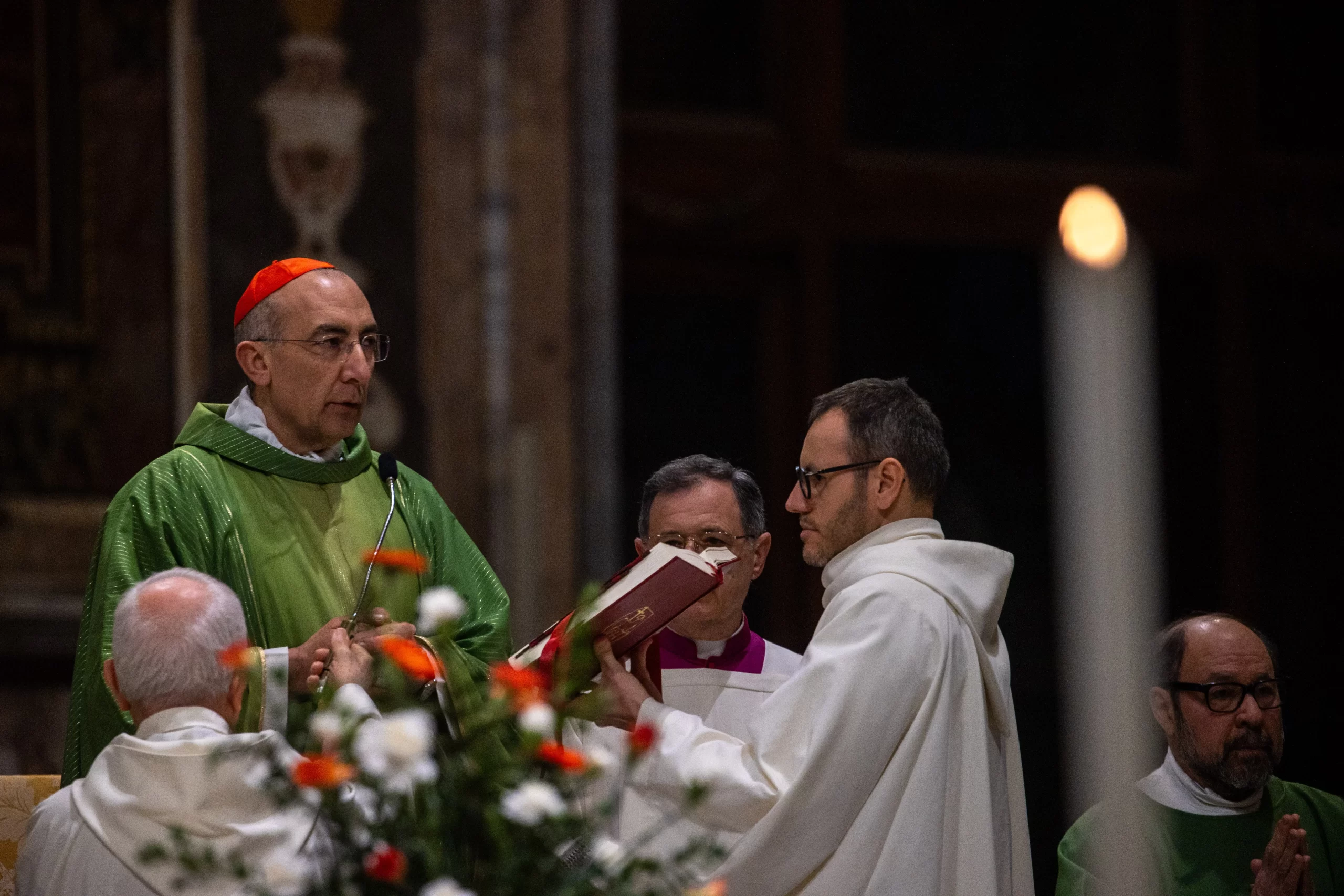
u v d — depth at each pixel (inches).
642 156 1362.0
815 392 1389.0
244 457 452.1
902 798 378.0
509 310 1098.7
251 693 396.8
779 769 373.7
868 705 375.6
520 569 1083.9
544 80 1123.9
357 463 473.4
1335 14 1529.3
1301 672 1478.8
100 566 430.9
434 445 1072.2
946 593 395.5
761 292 1393.9
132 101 1007.0
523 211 1110.4
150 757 319.6
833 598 407.5
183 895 310.0
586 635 368.5
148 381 991.0
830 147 1414.9
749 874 370.9
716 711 453.1
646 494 473.7
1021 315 1445.6
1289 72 1525.6
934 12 1462.8
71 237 982.4
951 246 1440.7
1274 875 430.9
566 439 1107.3
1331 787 1462.8
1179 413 1483.8
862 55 1443.2
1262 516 1491.1
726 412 1375.5
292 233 1041.5
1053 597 1416.1
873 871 374.3
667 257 1366.9
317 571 451.2
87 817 322.3
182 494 440.1
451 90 1098.1
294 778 268.7
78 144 989.8
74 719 420.5
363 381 456.1
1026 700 1376.7
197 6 1027.9
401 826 265.6
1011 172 1459.2
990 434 1429.6
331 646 401.7
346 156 1063.0
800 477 421.7
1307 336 1513.3
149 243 1002.1
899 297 1427.2
